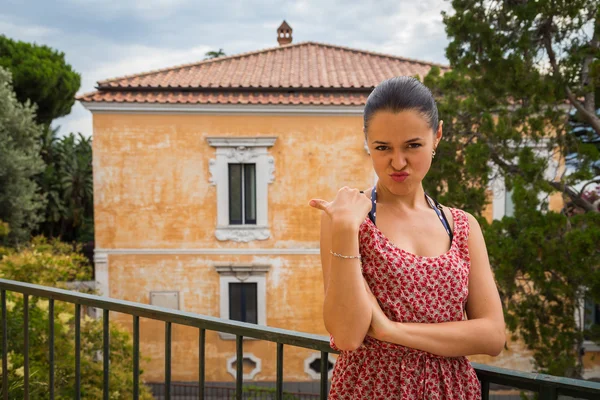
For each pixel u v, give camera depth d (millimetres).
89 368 6473
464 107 7934
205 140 13438
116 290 13688
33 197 19188
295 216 13656
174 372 13805
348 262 1174
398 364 1285
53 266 8844
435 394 1271
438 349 1228
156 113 13328
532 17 6348
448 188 7645
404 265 1257
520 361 13148
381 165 1258
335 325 1194
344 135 13461
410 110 1197
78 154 31422
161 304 13742
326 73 14727
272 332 1696
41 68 25328
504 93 6996
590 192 7527
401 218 1337
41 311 5254
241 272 13719
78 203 30516
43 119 28750
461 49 7375
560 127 7098
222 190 13547
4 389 2494
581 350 6848
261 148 13469
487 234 6629
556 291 6262
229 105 13148
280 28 19656
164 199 13555
